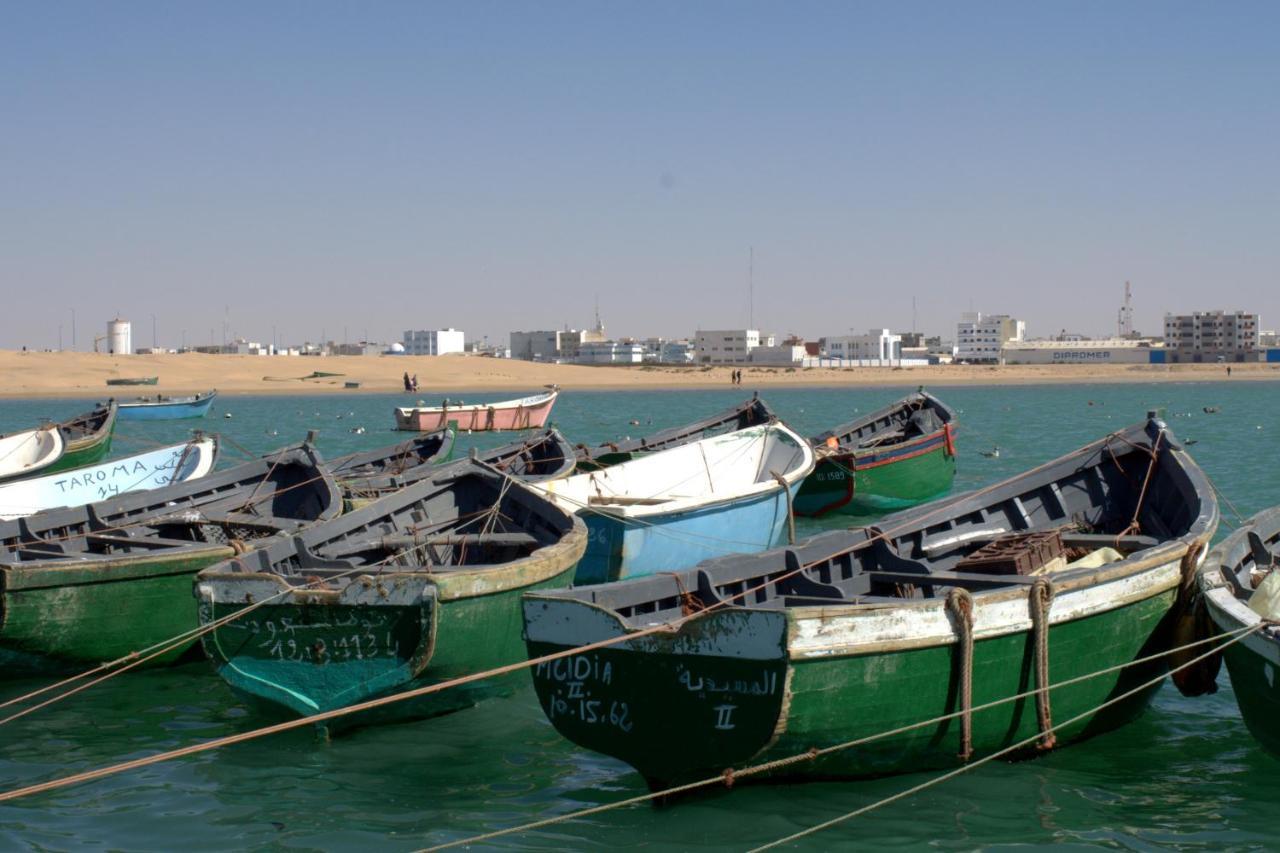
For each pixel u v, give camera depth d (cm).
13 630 1534
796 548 1455
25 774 1312
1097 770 1292
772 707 1099
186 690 1614
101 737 1431
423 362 18738
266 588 1362
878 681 1145
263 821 1178
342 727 1388
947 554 1659
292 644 1373
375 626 1349
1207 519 1546
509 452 2983
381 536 1784
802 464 2538
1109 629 1340
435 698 1435
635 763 1192
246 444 6169
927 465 3172
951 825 1143
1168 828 1141
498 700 1539
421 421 7200
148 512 2141
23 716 1510
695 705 1141
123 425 8125
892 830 1132
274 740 1410
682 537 2144
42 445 3888
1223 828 1140
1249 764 1310
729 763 1145
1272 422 7031
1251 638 1202
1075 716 1341
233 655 1391
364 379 16425
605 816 1177
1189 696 1521
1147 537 1581
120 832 1155
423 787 1262
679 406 11262
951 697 1198
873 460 3008
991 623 1213
